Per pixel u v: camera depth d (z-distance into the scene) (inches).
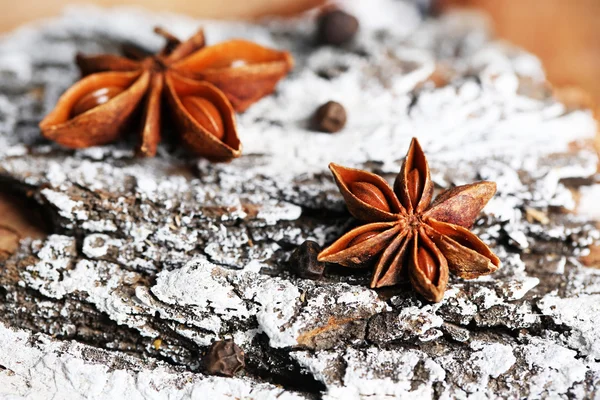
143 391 10.1
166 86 10.7
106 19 12.2
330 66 11.7
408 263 10.2
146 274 10.4
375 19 12.5
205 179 10.8
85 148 10.9
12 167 10.8
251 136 11.1
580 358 10.2
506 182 10.7
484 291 10.3
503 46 12.1
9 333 10.3
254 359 10.3
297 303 10.2
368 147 11.0
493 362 10.1
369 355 10.1
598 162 11.0
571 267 10.6
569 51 12.5
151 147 10.8
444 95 11.3
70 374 10.2
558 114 11.2
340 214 10.7
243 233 10.6
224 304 10.2
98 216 10.6
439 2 12.7
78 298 10.4
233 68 10.9
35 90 11.5
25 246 10.6
